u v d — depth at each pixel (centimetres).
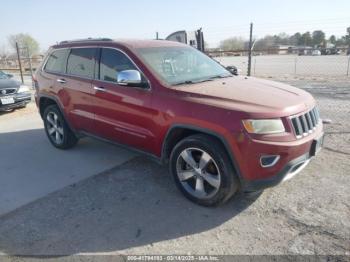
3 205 372
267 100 327
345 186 377
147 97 377
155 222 326
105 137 461
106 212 347
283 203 347
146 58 403
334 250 271
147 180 422
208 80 405
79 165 486
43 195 393
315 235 291
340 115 696
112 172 453
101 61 449
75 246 292
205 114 324
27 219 339
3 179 446
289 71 2089
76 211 351
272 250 276
